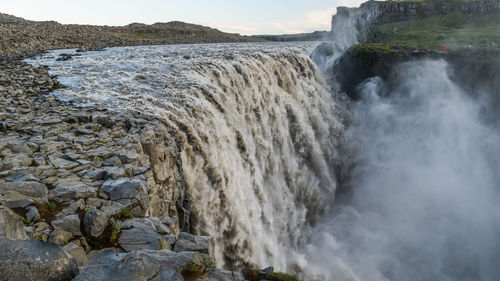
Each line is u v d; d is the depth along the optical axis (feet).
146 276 13.93
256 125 76.28
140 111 42.24
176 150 37.29
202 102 53.01
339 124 116.26
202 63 79.51
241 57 91.56
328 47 137.80
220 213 45.68
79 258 17.40
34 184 22.53
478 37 148.46
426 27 198.80
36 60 91.66
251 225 54.24
